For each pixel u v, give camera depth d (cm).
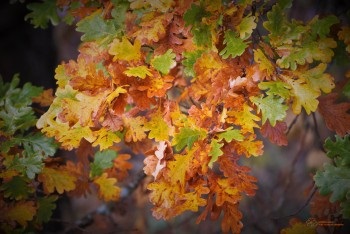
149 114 137
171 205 132
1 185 144
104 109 133
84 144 154
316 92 133
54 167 151
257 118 131
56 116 136
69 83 135
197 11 133
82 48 138
